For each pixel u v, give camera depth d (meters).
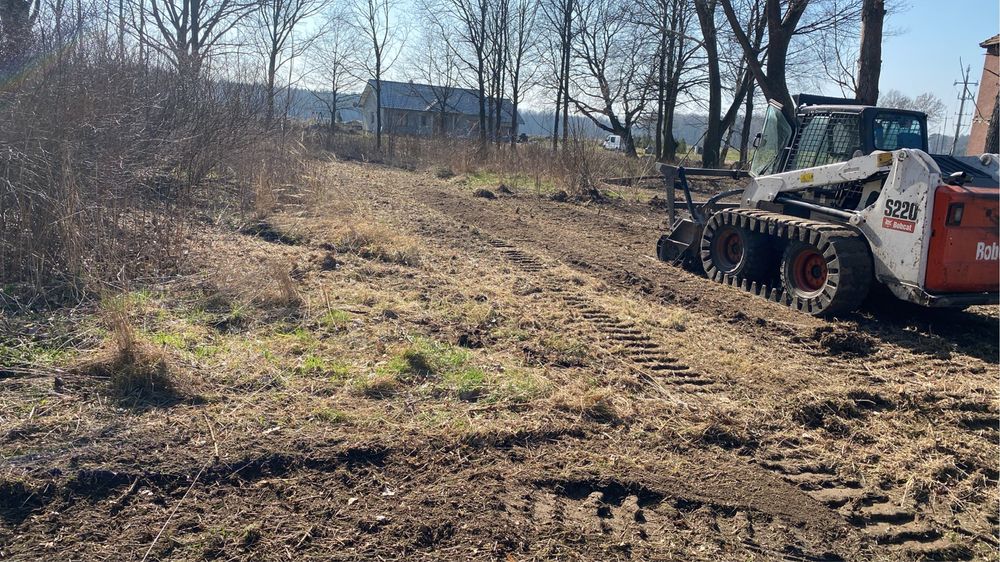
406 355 5.16
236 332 5.49
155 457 3.71
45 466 3.54
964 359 6.13
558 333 6.09
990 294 6.54
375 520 3.36
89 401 4.22
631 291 7.95
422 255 8.71
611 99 33.78
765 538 3.50
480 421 4.35
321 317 5.89
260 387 4.59
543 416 4.48
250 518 3.33
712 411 4.74
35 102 6.78
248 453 3.79
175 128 9.38
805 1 16.95
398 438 4.08
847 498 3.90
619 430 4.44
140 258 6.77
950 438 4.68
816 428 4.73
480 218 12.38
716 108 24.39
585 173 16.41
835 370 5.77
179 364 4.73
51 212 6.14
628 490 3.80
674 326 6.61
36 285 5.83
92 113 7.09
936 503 3.93
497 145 21.73
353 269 7.64
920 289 6.41
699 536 3.46
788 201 8.00
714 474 4.03
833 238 6.91
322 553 3.12
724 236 8.62
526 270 8.52
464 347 5.60
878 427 4.76
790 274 7.53
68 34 8.02
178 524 3.25
